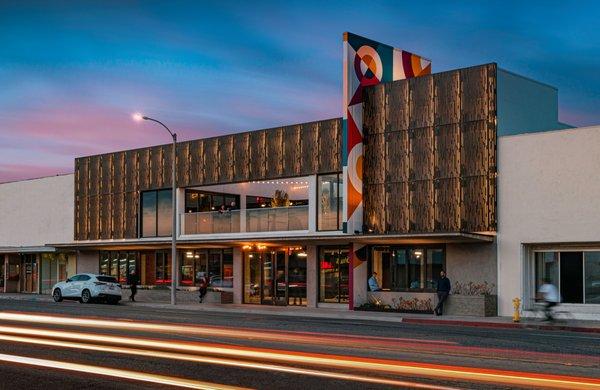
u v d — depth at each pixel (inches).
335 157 1416.1
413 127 1294.3
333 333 820.6
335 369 530.3
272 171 1518.2
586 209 1116.5
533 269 1181.7
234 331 834.2
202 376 502.9
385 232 1310.3
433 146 1267.2
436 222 1253.7
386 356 605.6
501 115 1224.2
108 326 898.1
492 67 1211.9
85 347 668.1
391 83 1327.5
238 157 1585.9
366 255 1349.7
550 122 1357.0
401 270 1316.4
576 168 1129.4
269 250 1525.6
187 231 1676.9
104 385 471.2
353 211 1327.5
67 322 960.3
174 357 597.3
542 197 1157.1
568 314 1127.6
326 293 1419.8
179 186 1706.4
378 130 1337.4
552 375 502.9
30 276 2105.1
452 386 458.0
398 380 481.1
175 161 1566.2
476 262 1219.9
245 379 490.0
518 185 1181.7
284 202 1549.0
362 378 490.0
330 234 1386.6
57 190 2032.5
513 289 1175.6
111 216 1866.4
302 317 1172.5
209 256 1646.2
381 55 1403.8
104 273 1882.4
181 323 956.0
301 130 1473.9
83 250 1934.1
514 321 1071.0
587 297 1127.6
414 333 839.7
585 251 1135.6
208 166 1646.2
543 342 747.4
